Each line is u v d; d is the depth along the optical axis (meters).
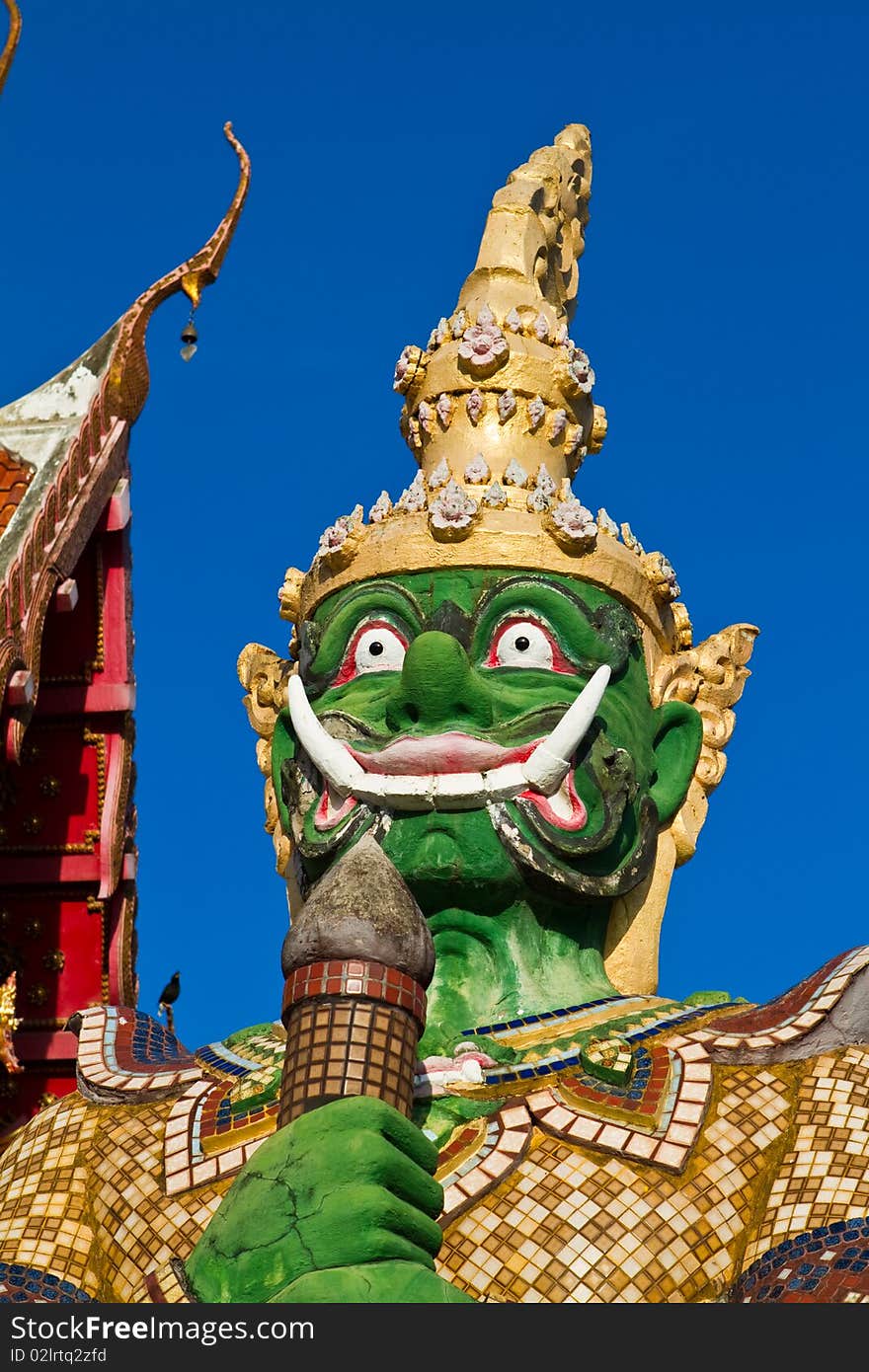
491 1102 20.09
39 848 25.80
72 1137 21.86
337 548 23.39
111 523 25.86
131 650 26.27
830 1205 19.22
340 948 17.78
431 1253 17.17
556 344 24.58
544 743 21.44
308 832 22.19
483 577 22.72
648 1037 20.89
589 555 22.95
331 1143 17.02
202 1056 22.27
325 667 23.02
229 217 26.39
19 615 23.55
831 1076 20.44
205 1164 20.48
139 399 26.45
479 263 25.34
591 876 21.86
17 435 25.91
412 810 21.62
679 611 24.19
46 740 26.00
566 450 24.11
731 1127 19.92
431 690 21.59
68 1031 25.39
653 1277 18.72
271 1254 16.78
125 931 25.95
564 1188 19.30
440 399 24.06
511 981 21.61
